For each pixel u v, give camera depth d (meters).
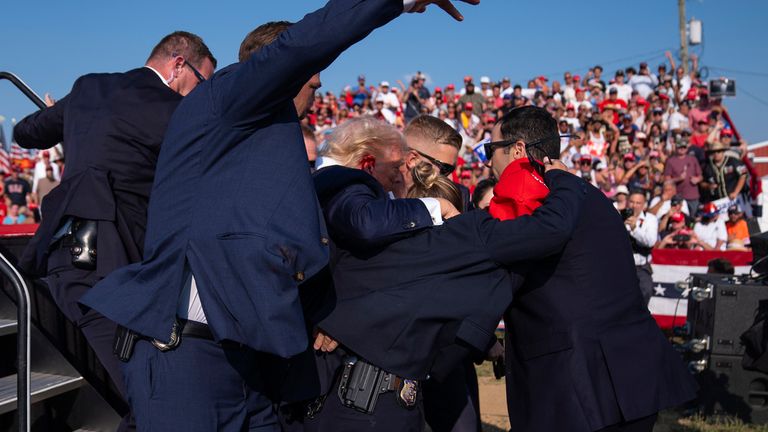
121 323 2.25
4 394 3.12
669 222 11.16
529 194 2.56
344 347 2.51
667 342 2.69
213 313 2.15
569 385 2.47
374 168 2.79
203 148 2.21
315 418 2.58
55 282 2.87
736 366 6.10
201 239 2.18
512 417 2.67
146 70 3.10
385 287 2.43
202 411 2.27
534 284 2.58
